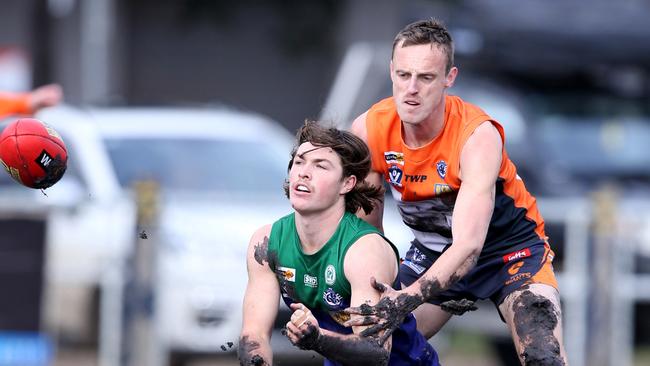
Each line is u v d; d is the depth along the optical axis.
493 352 36.59
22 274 29.14
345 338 16.58
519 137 38.69
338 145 17.58
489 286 19.39
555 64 41.50
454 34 40.38
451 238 19.34
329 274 17.62
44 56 54.78
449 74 17.73
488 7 41.75
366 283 17.30
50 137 18.33
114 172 32.16
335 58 55.72
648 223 32.53
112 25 53.38
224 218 30.80
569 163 41.41
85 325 29.92
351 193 17.97
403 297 16.89
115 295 29.45
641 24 42.03
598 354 31.77
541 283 18.89
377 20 52.81
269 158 34.31
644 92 42.69
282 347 29.56
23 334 29.17
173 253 29.91
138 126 33.78
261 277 18.20
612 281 31.80
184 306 29.62
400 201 19.06
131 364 29.33
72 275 29.84
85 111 34.12
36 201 29.47
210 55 57.78
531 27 41.09
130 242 29.33
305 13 56.16
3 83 54.53
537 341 18.28
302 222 17.66
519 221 19.25
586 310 31.80
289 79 58.09
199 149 33.75
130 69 57.12
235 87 57.94
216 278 29.84
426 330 20.11
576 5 42.31
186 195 31.48
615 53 41.62
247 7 57.16
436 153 18.22
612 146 41.88
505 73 41.09
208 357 29.81
